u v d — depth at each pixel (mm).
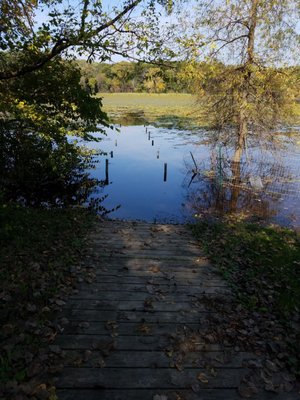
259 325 4152
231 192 14188
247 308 4555
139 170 18531
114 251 6496
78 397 2910
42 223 7480
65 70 9148
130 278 5375
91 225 8125
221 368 3377
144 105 61844
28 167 10750
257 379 3240
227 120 15164
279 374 3314
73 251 6195
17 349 3348
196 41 6656
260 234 8078
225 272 5609
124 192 14633
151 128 34938
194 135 30000
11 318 3877
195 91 14289
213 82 13953
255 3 12625
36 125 8906
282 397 3049
